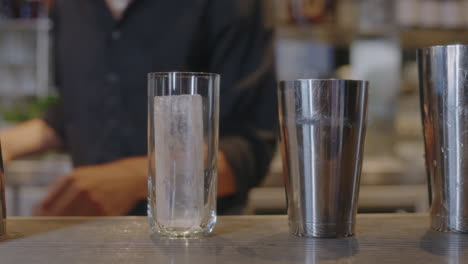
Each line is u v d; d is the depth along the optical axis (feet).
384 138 11.78
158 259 1.51
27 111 11.62
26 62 12.81
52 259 1.51
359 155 1.82
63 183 3.24
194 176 1.79
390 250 1.62
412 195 9.61
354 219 1.83
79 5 4.50
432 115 1.87
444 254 1.58
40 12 12.35
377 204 9.63
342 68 11.87
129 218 2.13
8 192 9.81
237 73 4.01
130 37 4.32
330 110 1.77
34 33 12.81
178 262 1.48
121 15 4.29
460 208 1.84
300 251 1.61
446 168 1.85
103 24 4.39
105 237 1.79
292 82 1.80
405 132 11.76
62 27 4.66
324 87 1.77
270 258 1.53
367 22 11.49
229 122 3.88
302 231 1.81
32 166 10.17
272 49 4.21
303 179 1.80
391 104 11.86
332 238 1.78
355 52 11.84
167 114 1.79
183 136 1.79
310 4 11.36
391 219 2.14
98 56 4.41
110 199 3.23
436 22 11.35
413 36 11.71
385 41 11.85
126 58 4.34
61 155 10.70
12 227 1.95
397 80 11.85
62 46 4.61
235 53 4.04
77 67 4.50
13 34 12.82
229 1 4.05
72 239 1.76
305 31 11.42
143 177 3.29
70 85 4.56
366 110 1.84
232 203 3.81
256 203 8.86
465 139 1.82
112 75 4.39
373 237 1.81
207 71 4.28
